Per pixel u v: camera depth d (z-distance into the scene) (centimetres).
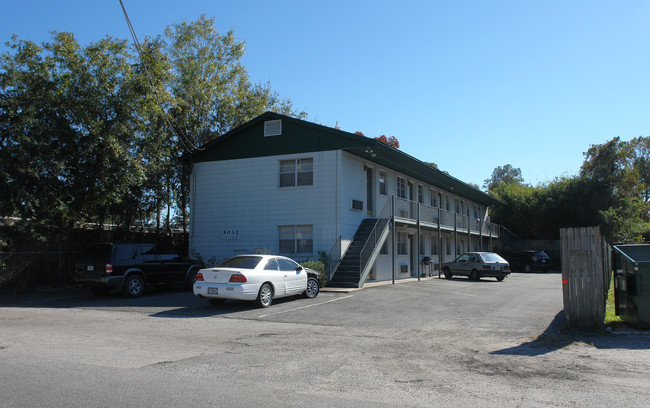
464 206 3944
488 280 2525
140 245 1698
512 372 675
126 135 1916
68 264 1986
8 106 1645
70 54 1805
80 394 554
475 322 1116
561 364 720
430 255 3012
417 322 1120
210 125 2770
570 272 976
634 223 3972
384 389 591
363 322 1123
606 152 4619
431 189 3177
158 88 2030
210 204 2311
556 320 1124
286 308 1346
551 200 4406
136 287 1648
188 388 584
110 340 902
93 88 1809
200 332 997
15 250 1770
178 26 2814
